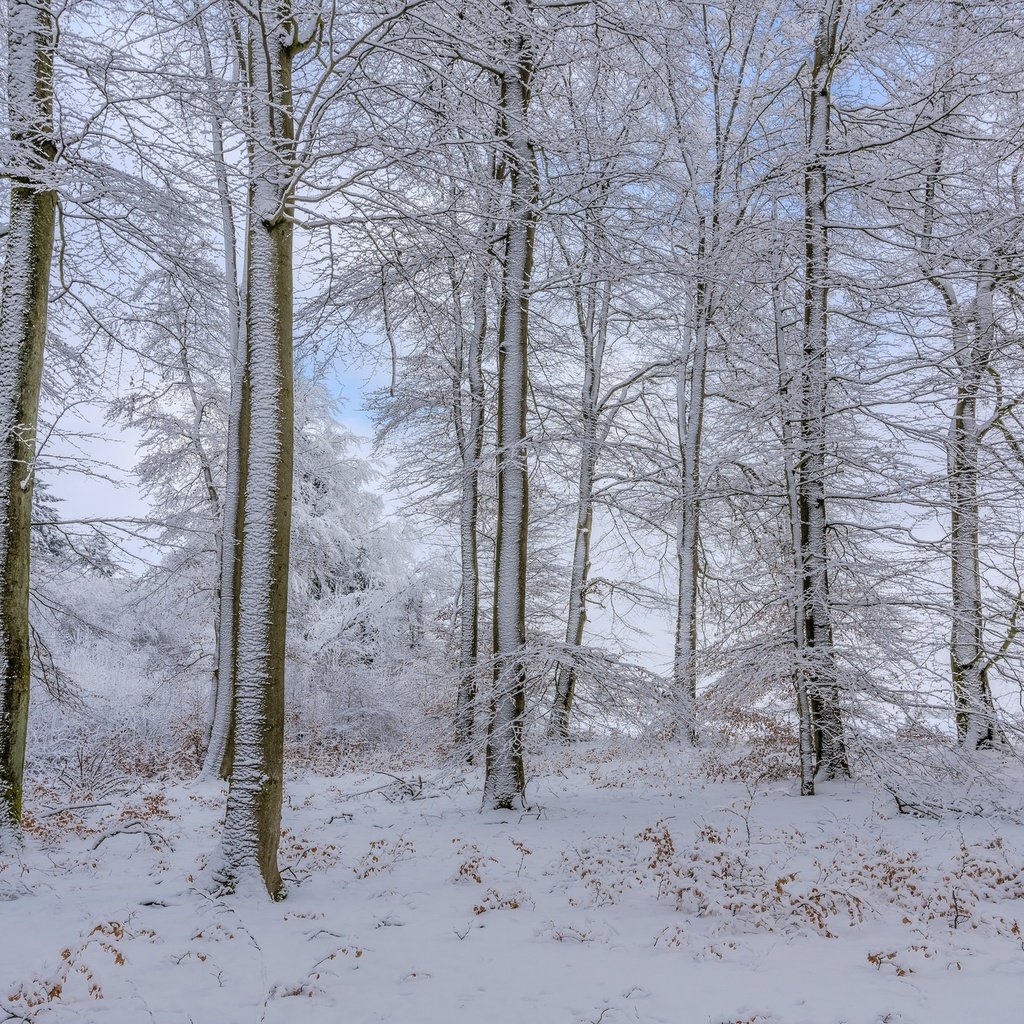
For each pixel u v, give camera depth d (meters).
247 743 6.87
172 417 16.42
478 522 20.00
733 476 16.91
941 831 8.52
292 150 7.24
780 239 12.54
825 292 12.59
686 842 8.25
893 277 12.47
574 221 11.88
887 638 11.32
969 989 4.52
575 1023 4.24
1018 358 12.95
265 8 7.24
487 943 5.56
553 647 10.62
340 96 8.19
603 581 17.80
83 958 5.13
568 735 15.84
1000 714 11.43
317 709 20.64
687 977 4.82
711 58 15.77
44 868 7.55
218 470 17.23
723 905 5.99
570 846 8.37
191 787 12.80
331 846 8.27
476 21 8.27
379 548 29.22
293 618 22.92
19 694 7.97
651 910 6.27
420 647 23.30
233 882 6.62
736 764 13.36
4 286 8.27
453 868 7.68
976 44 11.80
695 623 16.36
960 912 5.77
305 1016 4.40
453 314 13.52
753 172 15.44
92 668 19.59
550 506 19.53
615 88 12.54
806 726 10.99
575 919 6.04
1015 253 11.70
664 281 12.19
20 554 8.05
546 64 10.61
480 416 16.67
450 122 8.33
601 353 17.80
